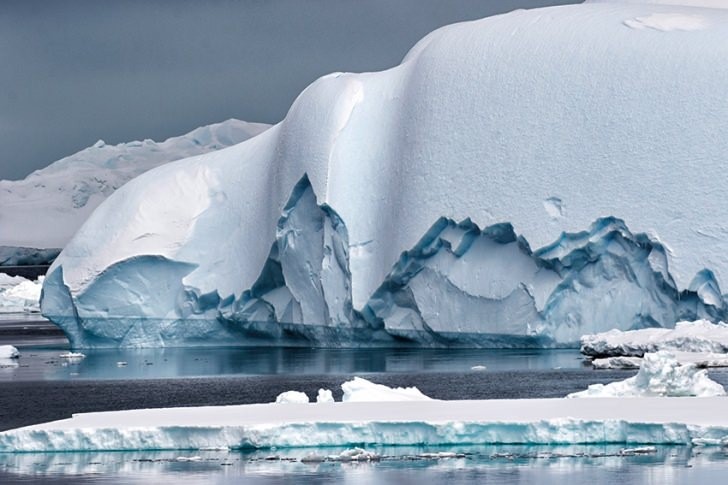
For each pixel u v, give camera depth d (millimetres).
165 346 194875
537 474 72812
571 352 154875
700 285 150375
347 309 177375
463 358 153750
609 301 156625
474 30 180125
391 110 185625
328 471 74625
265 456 79188
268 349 185750
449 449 80188
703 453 76625
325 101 186000
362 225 179000
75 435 83312
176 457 79875
